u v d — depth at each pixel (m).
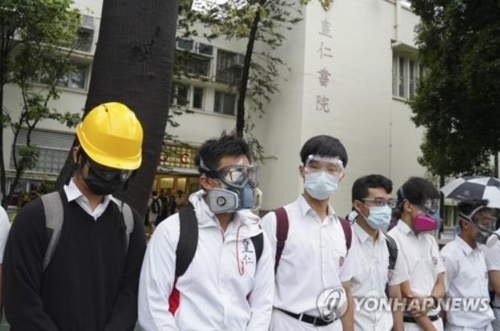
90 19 10.37
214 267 2.00
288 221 2.46
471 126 9.10
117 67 2.87
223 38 12.38
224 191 2.02
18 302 1.72
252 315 2.08
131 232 2.04
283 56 12.08
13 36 8.55
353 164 12.08
